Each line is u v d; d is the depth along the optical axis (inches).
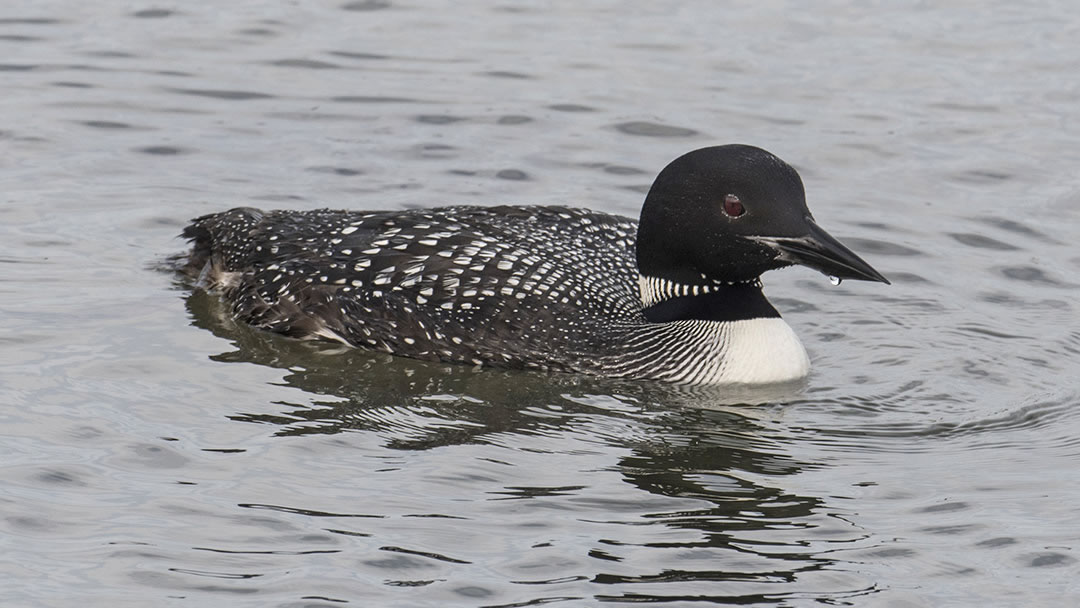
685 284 487.5
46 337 486.0
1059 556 375.9
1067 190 623.8
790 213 470.6
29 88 687.7
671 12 810.2
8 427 427.5
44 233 560.4
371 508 392.5
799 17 805.2
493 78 719.1
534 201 605.0
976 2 829.8
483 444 432.8
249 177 617.0
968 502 403.9
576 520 390.3
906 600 356.5
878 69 740.0
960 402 467.2
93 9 783.7
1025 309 533.0
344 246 507.5
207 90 695.1
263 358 485.4
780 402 468.1
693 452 432.8
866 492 410.3
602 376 482.3
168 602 349.1
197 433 430.9
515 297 489.4
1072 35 783.7
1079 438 443.2
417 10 802.8
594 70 731.4
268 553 370.0
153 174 615.8
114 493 395.5
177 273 538.6
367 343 494.9
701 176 476.4
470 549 374.0
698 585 360.8
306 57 735.1
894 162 648.4
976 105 702.5
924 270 562.6
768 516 396.2
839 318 528.1
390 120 673.0
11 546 369.1
